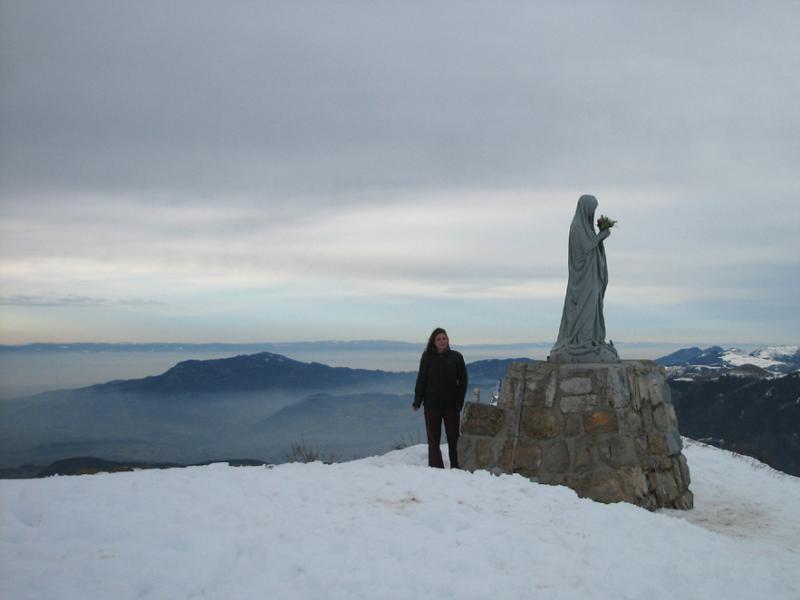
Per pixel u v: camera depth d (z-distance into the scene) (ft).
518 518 25.75
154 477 28.63
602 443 37.42
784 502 43.04
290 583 18.51
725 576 24.08
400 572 19.69
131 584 17.87
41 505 23.07
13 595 16.90
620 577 21.58
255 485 27.40
